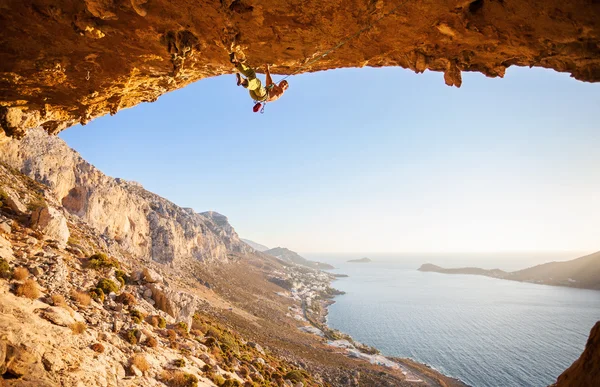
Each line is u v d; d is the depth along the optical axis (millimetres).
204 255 165750
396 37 5602
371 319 162000
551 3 4012
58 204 51156
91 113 9891
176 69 6262
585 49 4648
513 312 185500
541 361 104000
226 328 63656
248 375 26156
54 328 12641
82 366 11500
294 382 38562
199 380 17188
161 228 123688
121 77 7711
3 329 10477
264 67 7020
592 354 4688
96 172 89188
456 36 5227
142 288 27703
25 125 9555
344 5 4684
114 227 94062
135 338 16859
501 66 5973
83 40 6023
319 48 6020
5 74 7266
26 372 9547
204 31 5473
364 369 74312
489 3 4387
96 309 17750
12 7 5078
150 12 5039
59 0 4922
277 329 98062
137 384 12984
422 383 73188
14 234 21922
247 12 4883
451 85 6543
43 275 17438
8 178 42469
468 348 116625
